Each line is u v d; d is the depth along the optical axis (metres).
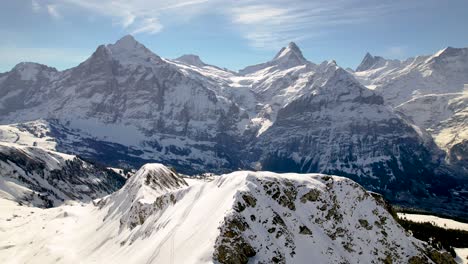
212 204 108.50
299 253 95.38
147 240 124.69
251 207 99.44
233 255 89.38
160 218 131.25
